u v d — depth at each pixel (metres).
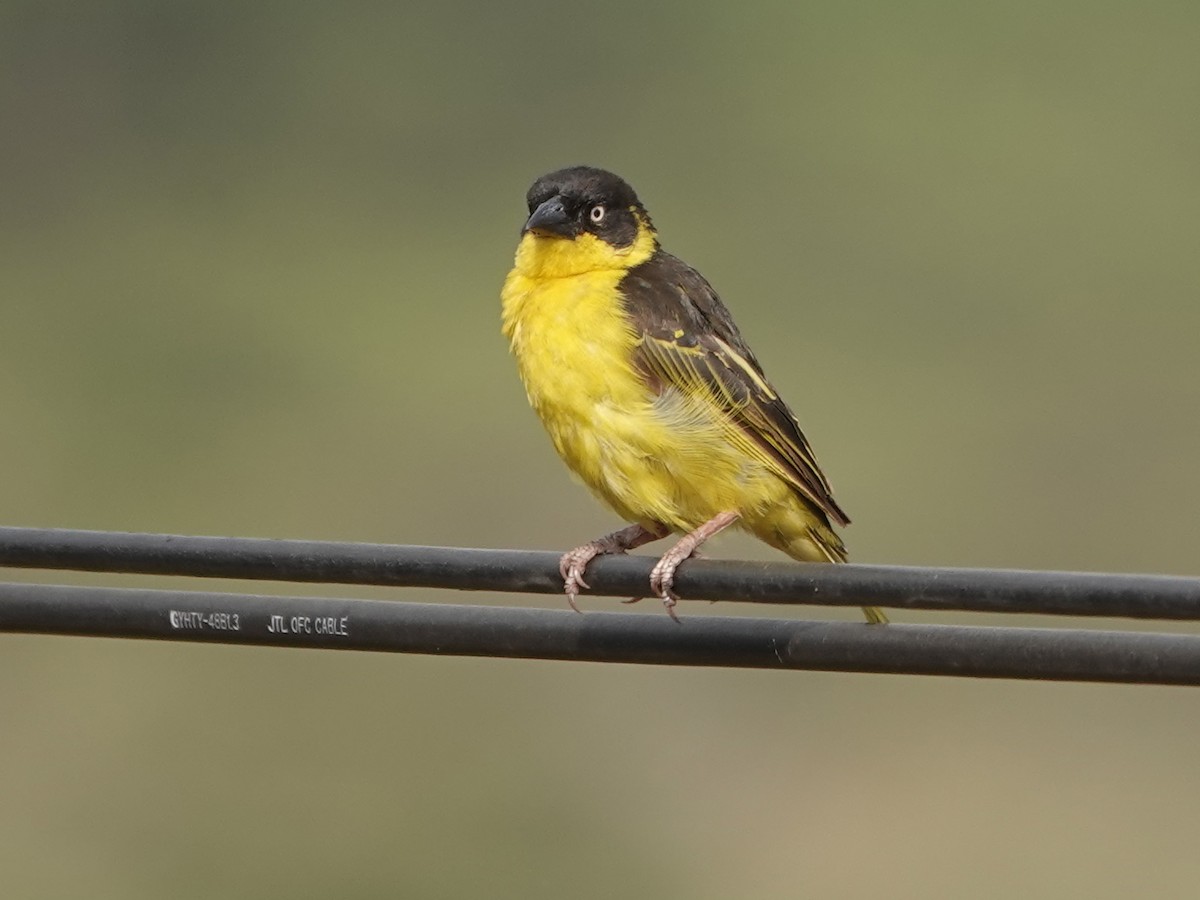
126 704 15.82
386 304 22.88
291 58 24.86
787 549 8.77
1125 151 23.62
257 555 6.94
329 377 21.50
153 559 6.94
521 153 24.59
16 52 24.44
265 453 20.28
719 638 6.82
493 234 23.97
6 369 21.44
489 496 19.52
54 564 7.00
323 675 15.80
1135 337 21.64
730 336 8.67
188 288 22.78
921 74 24.23
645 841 15.42
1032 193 23.08
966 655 6.59
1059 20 24.28
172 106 24.59
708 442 8.35
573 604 7.08
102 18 24.62
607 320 8.38
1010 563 19.11
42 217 23.89
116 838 15.15
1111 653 6.45
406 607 6.98
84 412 20.69
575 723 15.73
